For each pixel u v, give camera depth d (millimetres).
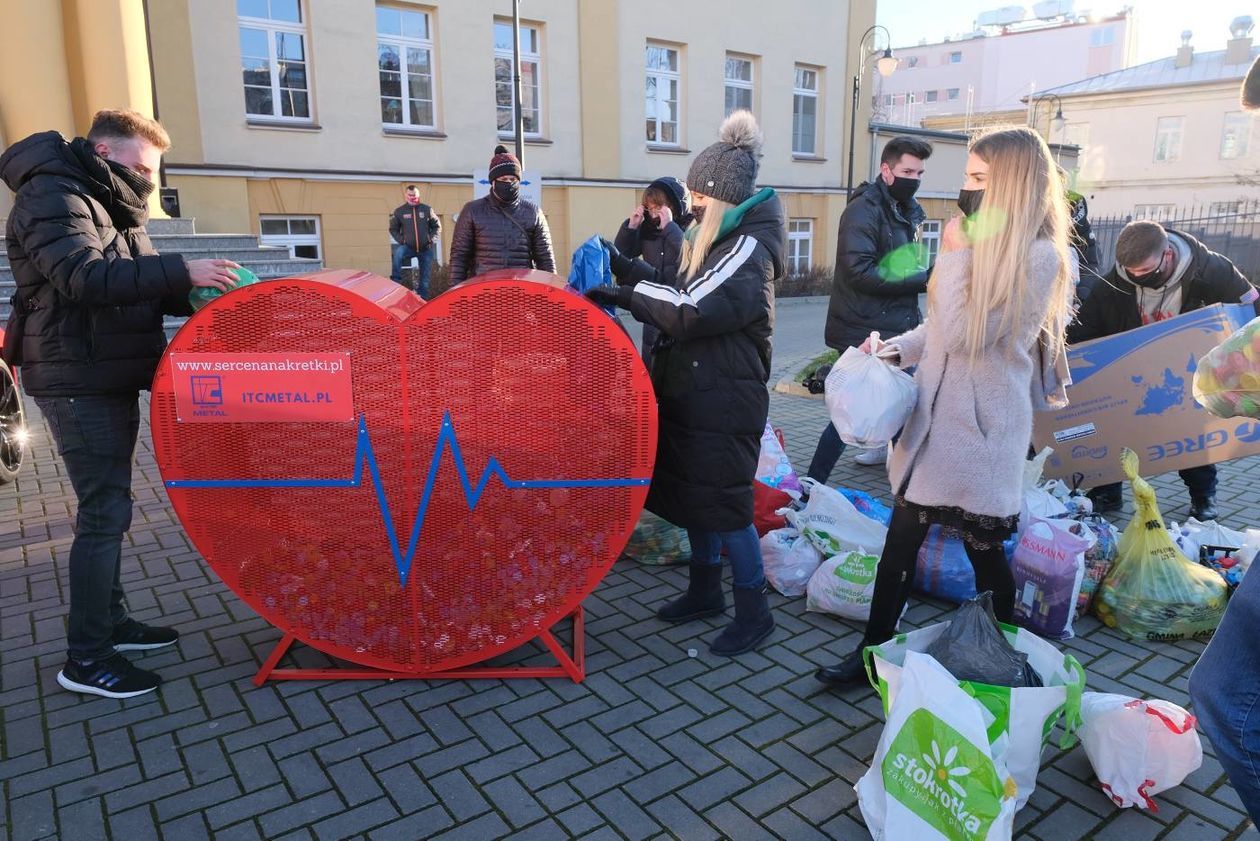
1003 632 2572
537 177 11203
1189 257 4246
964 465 2484
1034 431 4438
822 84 21672
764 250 2959
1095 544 3504
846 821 2355
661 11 18172
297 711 2869
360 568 2936
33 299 2721
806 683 3037
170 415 2818
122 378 2828
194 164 13227
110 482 2891
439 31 15352
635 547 4113
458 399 2818
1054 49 66500
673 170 19047
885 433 2520
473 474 2875
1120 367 4215
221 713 2855
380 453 2842
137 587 3807
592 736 2730
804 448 6188
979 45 68938
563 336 2801
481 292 2754
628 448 2885
